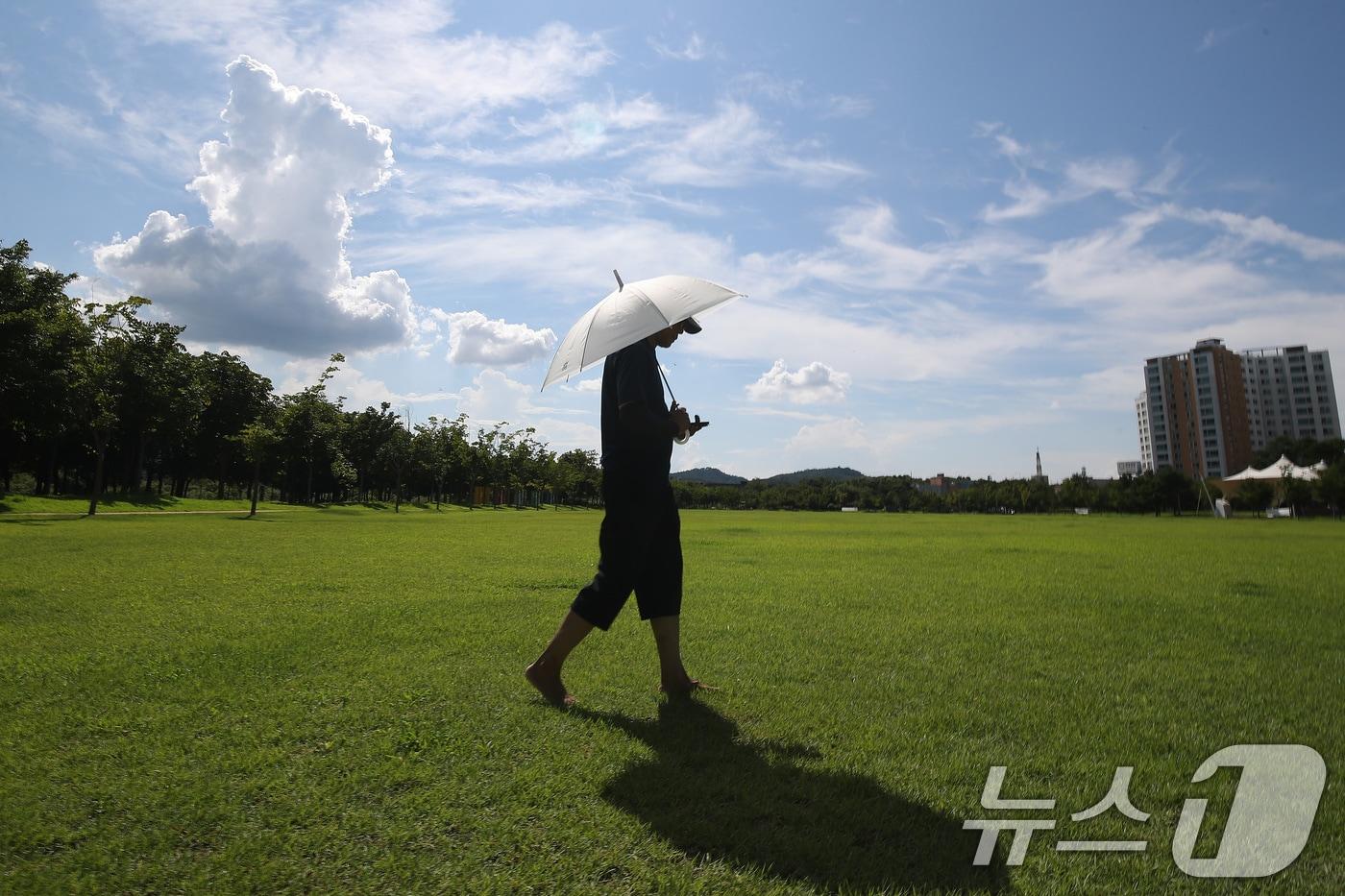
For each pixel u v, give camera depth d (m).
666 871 2.11
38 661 4.45
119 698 3.70
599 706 3.74
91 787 2.61
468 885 2.02
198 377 44.78
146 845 2.21
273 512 45.94
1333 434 150.00
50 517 29.38
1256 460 135.62
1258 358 154.25
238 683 3.99
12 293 36.38
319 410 45.34
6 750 2.96
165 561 10.98
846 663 4.76
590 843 2.26
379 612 6.39
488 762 2.91
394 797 2.57
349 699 3.71
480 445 85.25
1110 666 4.71
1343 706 3.79
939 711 3.68
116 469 63.06
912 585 9.03
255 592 7.66
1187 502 91.75
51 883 2.01
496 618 6.15
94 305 34.75
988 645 5.32
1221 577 10.24
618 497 3.93
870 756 3.04
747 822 2.41
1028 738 3.29
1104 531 29.81
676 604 4.04
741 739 3.25
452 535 20.61
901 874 2.10
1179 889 2.06
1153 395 161.12
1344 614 6.87
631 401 3.92
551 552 13.80
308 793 2.58
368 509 65.88
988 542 20.06
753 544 18.25
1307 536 25.38
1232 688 4.16
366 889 2.01
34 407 33.94
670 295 4.01
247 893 1.98
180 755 2.93
